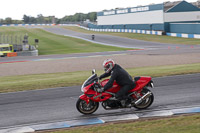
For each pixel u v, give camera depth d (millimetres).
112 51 53906
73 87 17078
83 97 10844
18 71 30953
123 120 10086
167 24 87625
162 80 17906
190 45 58156
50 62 37719
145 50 51719
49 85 18125
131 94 10992
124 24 114812
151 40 75688
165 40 72812
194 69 21781
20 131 9609
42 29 142750
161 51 47625
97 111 11539
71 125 9922
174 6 87375
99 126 9422
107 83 10500
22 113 11891
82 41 81375
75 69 29953
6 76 27047
